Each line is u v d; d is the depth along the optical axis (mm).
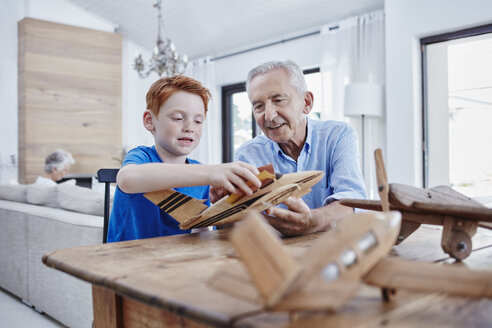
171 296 415
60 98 5102
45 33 5016
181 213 819
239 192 718
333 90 4250
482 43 3189
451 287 354
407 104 3473
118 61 5543
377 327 331
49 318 2342
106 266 559
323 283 324
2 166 5000
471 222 604
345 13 4230
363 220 372
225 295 417
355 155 1330
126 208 1106
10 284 2727
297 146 1422
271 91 1223
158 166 810
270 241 330
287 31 4801
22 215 2488
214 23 5023
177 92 1092
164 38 5695
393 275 379
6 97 5035
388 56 3578
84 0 5289
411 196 605
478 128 3258
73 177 5125
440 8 3270
